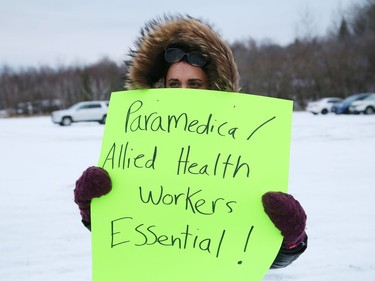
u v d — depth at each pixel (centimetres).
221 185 138
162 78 167
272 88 3978
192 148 142
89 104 2139
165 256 137
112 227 141
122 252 140
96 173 140
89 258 363
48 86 4978
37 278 328
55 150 1024
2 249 380
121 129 150
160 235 139
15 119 3158
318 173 675
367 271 332
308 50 4466
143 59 161
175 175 141
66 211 488
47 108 4538
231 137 142
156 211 140
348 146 979
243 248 133
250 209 135
